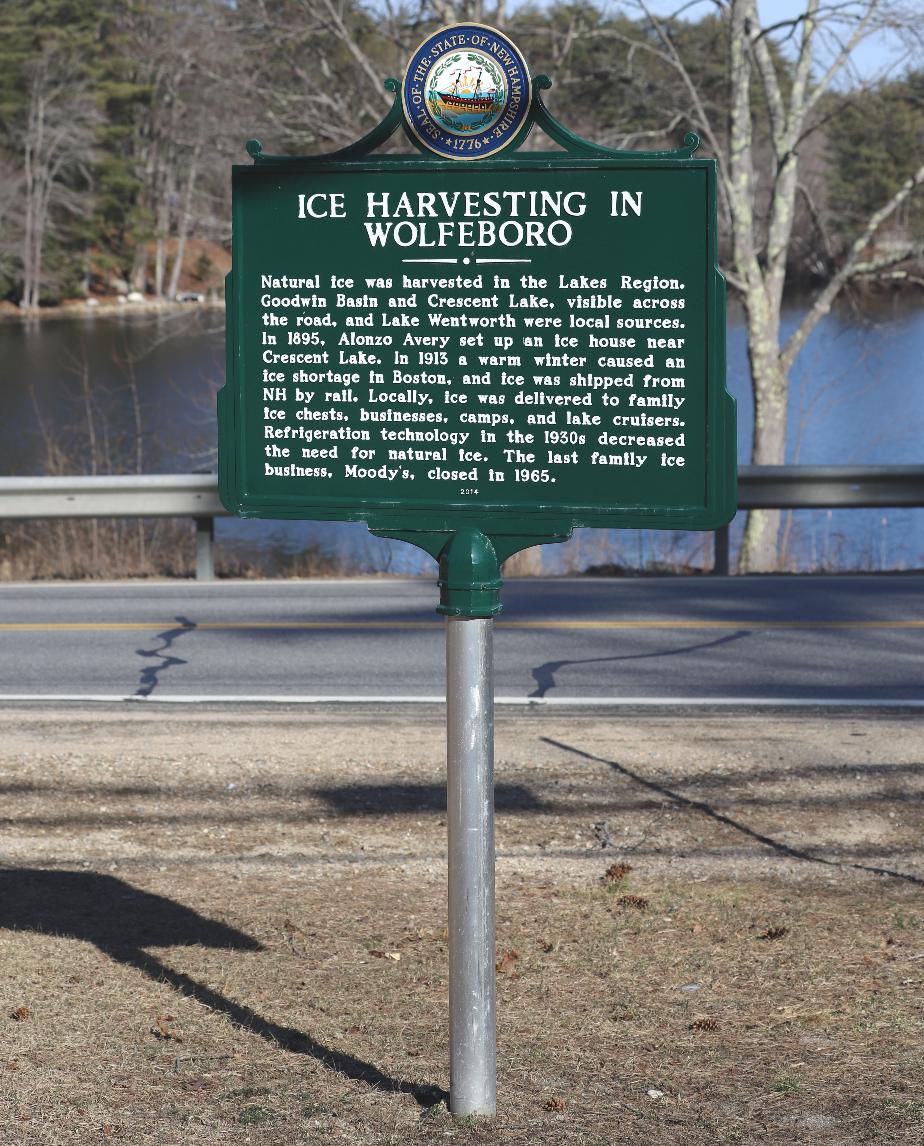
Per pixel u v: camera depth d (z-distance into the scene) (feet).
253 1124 12.94
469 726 12.44
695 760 25.26
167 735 27.53
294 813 22.72
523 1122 12.89
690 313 12.46
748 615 41.09
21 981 16.33
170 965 16.85
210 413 84.79
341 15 62.18
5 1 239.09
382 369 12.95
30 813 22.79
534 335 12.68
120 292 270.67
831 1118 12.91
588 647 36.83
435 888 19.48
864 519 69.51
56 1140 12.66
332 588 47.29
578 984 16.22
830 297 63.77
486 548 12.48
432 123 12.61
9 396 118.11
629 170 12.39
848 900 18.79
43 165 243.19
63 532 51.67
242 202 12.97
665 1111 13.10
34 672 34.88
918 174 61.52
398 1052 14.52
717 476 12.55
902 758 25.35
